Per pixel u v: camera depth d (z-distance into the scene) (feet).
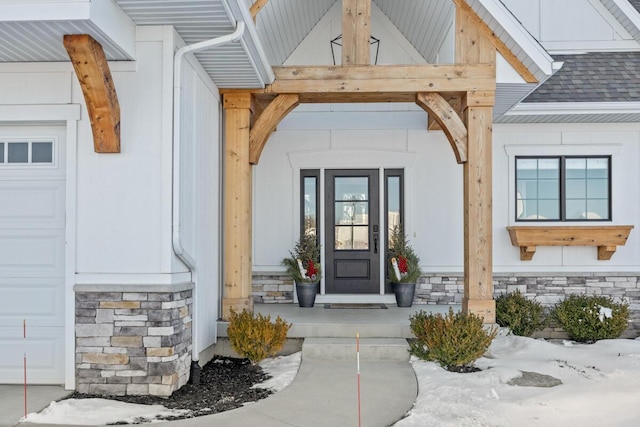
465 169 23.30
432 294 30.30
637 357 21.67
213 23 16.96
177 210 17.24
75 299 17.17
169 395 16.97
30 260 18.31
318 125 30.96
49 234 18.29
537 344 23.41
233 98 23.35
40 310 18.25
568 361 21.54
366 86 22.91
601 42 31.78
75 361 17.15
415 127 30.81
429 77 22.79
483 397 16.75
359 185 31.19
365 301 30.63
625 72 30.17
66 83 17.72
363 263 31.04
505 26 21.91
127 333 17.02
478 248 22.80
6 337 18.26
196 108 19.72
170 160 17.20
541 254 29.78
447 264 30.48
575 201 30.19
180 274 18.17
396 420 15.19
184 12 16.15
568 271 29.60
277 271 30.81
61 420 14.76
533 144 30.07
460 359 19.90
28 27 14.48
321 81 23.00
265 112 23.47
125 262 17.20
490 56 22.80
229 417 15.19
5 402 16.26
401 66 22.84
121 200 17.26
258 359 20.81
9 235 18.34
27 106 17.71
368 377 19.35
